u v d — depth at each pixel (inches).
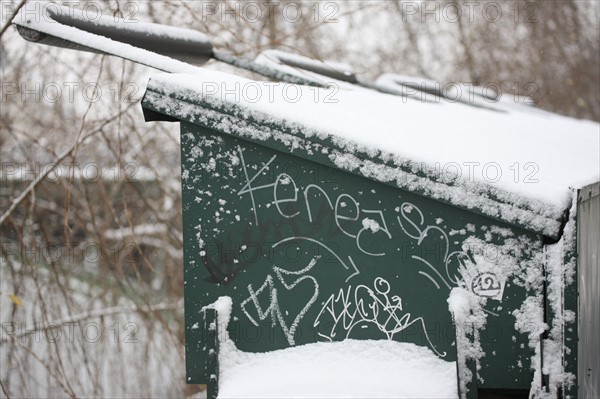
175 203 253.8
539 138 143.8
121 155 194.7
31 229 205.6
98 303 249.4
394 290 91.4
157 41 130.3
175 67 103.9
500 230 89.0
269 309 93.0
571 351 87.3
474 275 89.7
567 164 113.6
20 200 188.9
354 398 85.6
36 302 209.3
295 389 88.7
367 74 344.5
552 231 86.0
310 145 90.5
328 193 92.0
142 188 252.8
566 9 458.6
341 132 90.1
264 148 92.5
